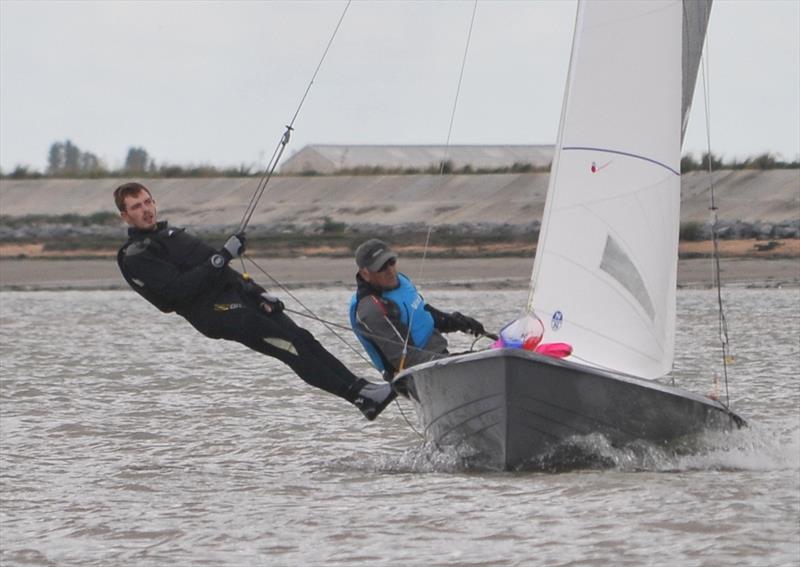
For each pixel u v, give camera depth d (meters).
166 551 32.38
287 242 162.00
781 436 44.03
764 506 34.56
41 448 46.53
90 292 132.00
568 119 38.34
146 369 68.12
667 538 32.03
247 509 36.34
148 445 47.00
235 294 38.78
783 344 73.94
